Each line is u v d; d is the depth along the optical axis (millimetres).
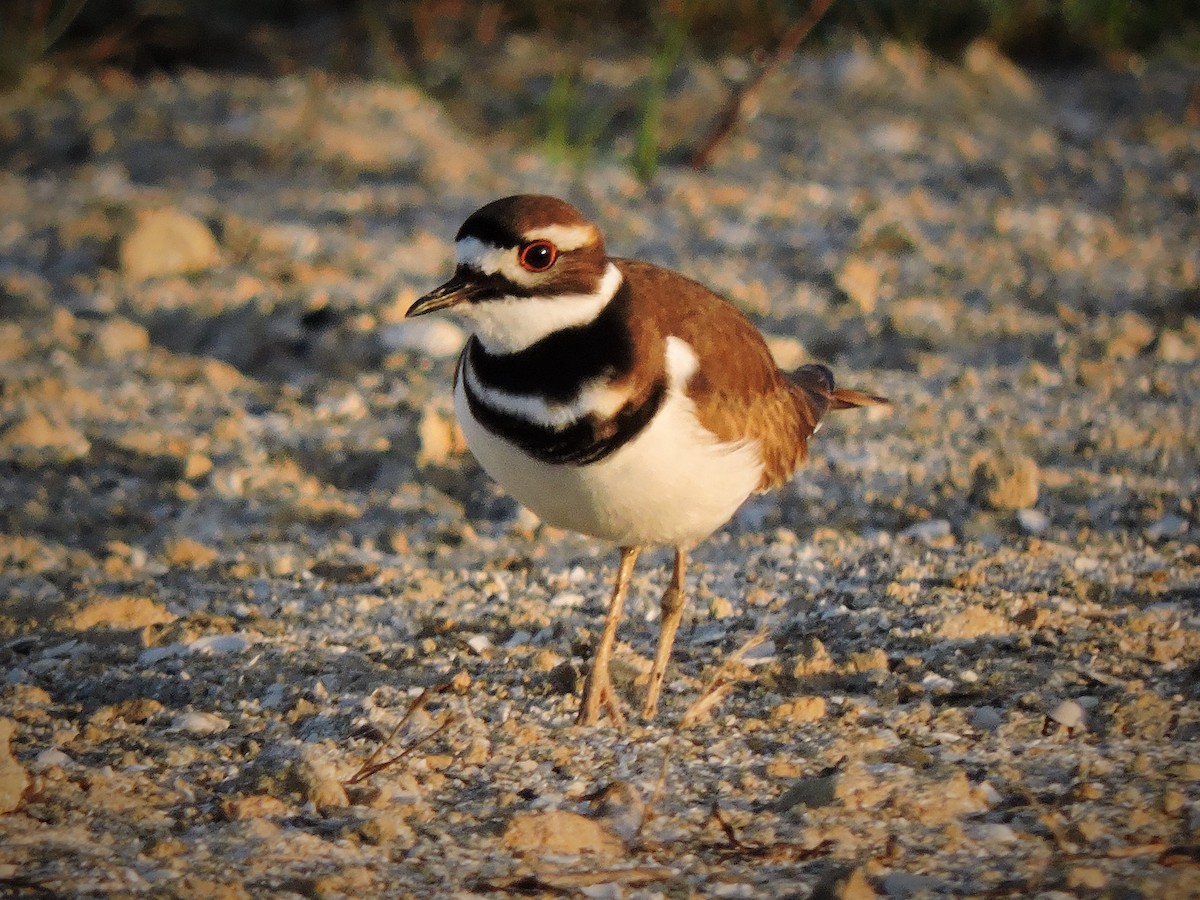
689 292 8367
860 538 10664
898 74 20547
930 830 6961
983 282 15328
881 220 16656
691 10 18453
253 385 13852
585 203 17516
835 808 7176
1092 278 15352
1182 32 21734
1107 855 6574
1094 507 10930
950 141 19094
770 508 11242
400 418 12906
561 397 7598
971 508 11055
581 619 9680
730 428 7969
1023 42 21734
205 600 10086
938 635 8977
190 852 6977
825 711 8227
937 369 13602
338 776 7711
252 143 19266
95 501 11695
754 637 8898
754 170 18359
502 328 7605
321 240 16641
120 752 8039
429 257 16125
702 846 6988
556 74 20375
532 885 6645
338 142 19031
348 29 21953
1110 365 13422
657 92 18078
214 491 11797
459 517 11414
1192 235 16453
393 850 7020
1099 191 17703
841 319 14516
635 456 7676
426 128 19656
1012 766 7508
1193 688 8203
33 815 7344
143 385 13773
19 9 21812
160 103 20500
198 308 15070
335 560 10688
